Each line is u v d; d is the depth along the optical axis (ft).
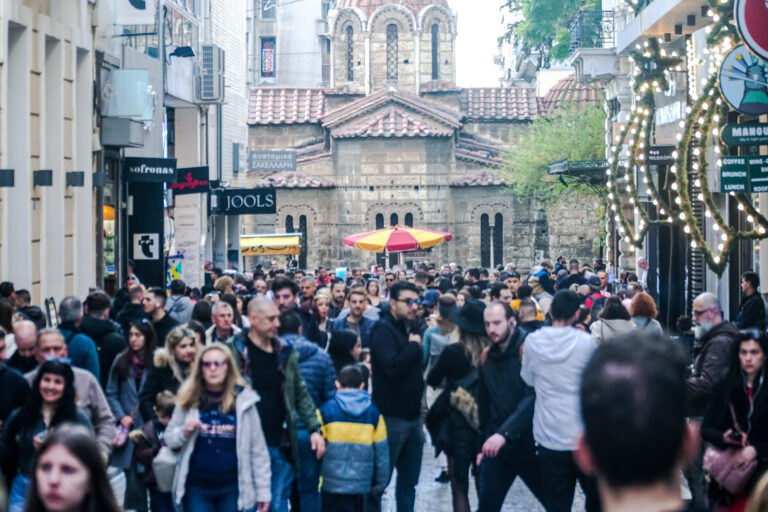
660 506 8.26
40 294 61.82
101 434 28.91
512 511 37.37
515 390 30.30
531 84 272.51
